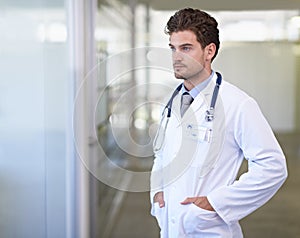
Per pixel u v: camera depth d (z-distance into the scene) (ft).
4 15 7.55
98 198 9.44
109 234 10.11
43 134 7.77
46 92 7.68
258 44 13.83
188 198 4.59
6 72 7.68
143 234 10.16
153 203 5.19
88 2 8.13
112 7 11.75
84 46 7.72
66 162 7.81
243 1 12.34
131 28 13.65
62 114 7.71
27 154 7.83
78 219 7.93
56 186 7.89
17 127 7.78
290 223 10.51
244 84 14.44
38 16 7.55
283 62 14.48
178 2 12.75
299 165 13.50
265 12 12.75
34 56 7.63
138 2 13.52
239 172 4.86
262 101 14.74
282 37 13.67
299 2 12.55
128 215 11.00
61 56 7.62
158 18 13.55
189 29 4.40
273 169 4.31
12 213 7.95
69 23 7.54
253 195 4.41
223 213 4.50
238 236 4.97
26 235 7.96
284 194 11.79
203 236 4.66
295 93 15.35
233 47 13.88
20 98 7.72
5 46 7.63
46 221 7.95
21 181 7.89
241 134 4.43
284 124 15.01
